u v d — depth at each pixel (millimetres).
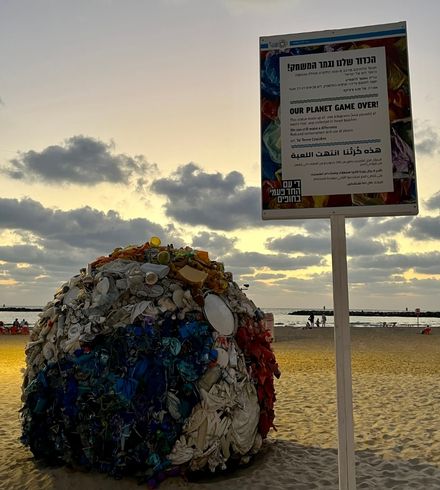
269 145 4027
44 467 5051
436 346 22250
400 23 3961
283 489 4648
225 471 5051
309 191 3926
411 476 5129
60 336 4902
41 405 4777
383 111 3896
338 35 4027
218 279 5180
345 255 3850
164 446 4402
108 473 4602
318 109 3994
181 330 4641
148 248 5535
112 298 4848
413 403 8742
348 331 3785
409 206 3779
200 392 4543
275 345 22109
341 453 3689
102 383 4508
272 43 4129
